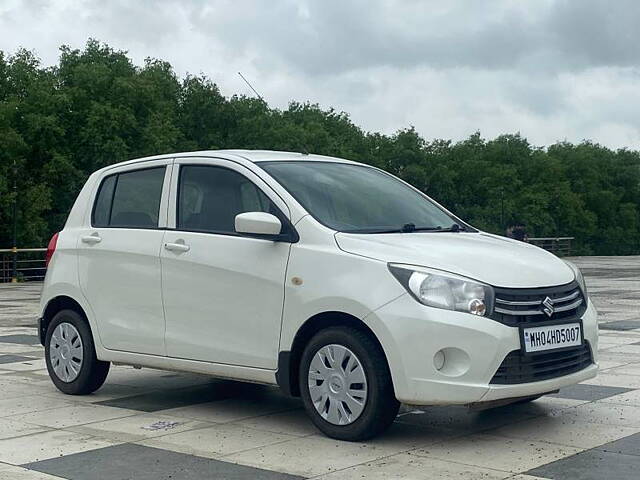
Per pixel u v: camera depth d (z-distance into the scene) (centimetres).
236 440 580
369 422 557
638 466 501
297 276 591
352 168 712
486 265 563
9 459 538
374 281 557
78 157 4584
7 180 4038
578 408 660
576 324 580
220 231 650
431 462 516
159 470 511
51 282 757
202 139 5709
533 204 7925
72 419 652
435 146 7994
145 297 683
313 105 8012
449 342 531
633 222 9188
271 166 656
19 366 916
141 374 850
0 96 4412
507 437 576
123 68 5125
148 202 707
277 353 601
